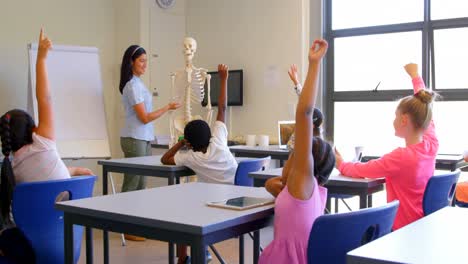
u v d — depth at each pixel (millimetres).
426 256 1117
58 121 4613
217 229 1553
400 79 5320
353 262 1120
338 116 5707
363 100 5520
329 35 5703
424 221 1520
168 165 3334
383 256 1113
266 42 5812
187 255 3350
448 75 5059
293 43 5621
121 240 4250
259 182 2979
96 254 3803
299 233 1736
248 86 5965
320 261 1538
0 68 5070
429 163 2592
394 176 2590
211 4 6250
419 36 5195
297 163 1754
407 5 5250
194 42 4449
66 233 1871
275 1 5742
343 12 5633
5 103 5105
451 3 5016
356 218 1517
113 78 6059
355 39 5570
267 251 1776
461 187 3893
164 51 6094
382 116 5438
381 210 1573
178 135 4375
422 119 2586
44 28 5406
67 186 2230
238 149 5039
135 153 4344
